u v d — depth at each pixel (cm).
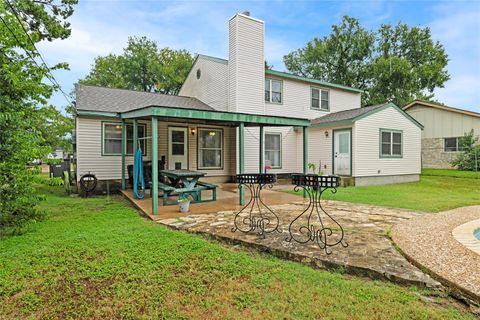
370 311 221
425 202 709
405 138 1234
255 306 231
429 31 2531
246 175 471
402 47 2609
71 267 307
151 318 219
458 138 1577
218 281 274
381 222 484
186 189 652
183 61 2680
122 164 874
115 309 231
